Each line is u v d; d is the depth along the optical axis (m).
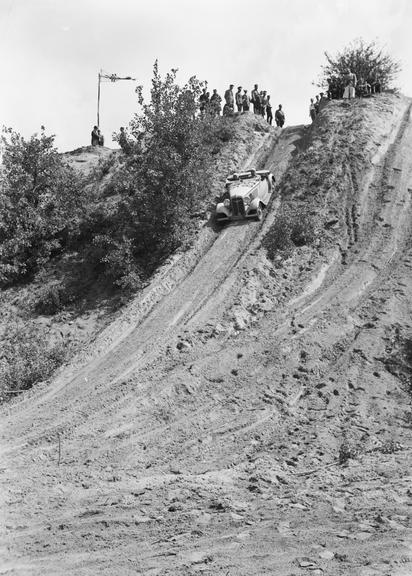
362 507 8.56
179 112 25.97
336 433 13.01
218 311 18.97
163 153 24.97
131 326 19.48
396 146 28.67
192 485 10.08
